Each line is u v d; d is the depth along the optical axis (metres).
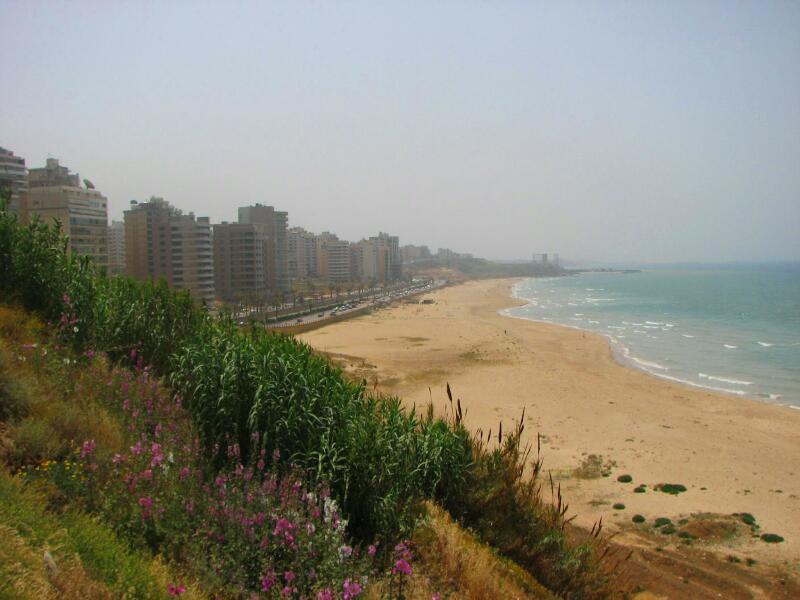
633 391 50.19
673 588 17.59
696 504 25.70
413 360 66.81
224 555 6.36
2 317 11.26
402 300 171.25
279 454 9.04
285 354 11.13
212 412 10.28
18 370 8.89
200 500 6.96
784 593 18.16
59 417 7.91
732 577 19.16
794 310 126.88
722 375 59.19
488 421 39.47
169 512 6.55
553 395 48.03
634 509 25.14
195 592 5.72
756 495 26.86
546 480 28.42
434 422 13.81
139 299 13.80
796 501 26.19
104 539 5.82
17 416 7.67
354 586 6.16
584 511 24.88
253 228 122.81
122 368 11.40
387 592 7.26
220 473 7.82
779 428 38.66
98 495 6.57
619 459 31.75
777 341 82.88
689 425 39.06
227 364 10.62
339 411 10.53
